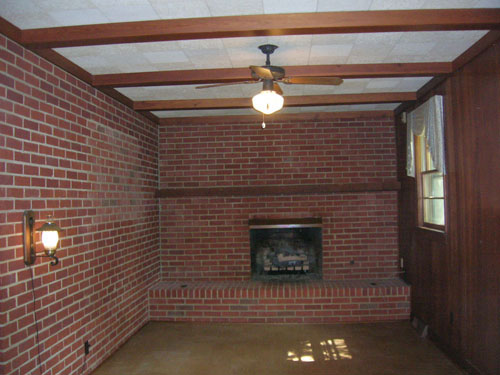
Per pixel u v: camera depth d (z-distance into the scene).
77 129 3.22
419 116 4.09
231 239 5.19
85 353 3.28
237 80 3.49
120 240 4.01
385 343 3.99
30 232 2.57
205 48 2.93
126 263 4.15
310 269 5.12
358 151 5.16
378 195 5.14
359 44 2.91
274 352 3.83
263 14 2.40
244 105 4.38
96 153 3.54
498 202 2.69
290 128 5.20
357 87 4.06
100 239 3.58
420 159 4.35
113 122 3.92
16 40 2.46
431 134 3.73
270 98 2.81
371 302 4.64
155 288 4.84
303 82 2.88
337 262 5.12
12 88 2.44
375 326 4.50
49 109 2.84
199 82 3.48
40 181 2.71
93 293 3.43
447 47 2.99
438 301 3.81
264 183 5.20
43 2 2.18
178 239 5.23
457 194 3.35
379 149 5.15
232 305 4.71
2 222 2.33
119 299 3.96
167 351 3.89
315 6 2.31
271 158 5.20
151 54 3.02
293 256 5.11
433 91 3.83
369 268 5.11
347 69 3.37
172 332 4.42
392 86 4.04
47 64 2.83
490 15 2.36
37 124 2.69
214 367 3.53
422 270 4.24
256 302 4.69
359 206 5.14
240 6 2.29
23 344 2.50
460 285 3.32
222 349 3.93
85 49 2.87
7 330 2.36
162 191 5.14
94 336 3.44
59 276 2.91
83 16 2.37
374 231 5.12
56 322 2.87
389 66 3.35
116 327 3.89
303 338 4.18
